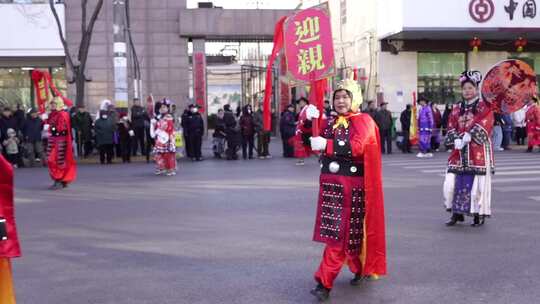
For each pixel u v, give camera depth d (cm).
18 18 2628
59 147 1392
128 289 619
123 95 2148
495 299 569
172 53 2905
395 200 1133
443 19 2505
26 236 880
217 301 576
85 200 1209
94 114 2633
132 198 1222
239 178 1529
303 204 1108
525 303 557
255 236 849
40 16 2647
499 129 2305
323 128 592
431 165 1770
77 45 2736
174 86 2916
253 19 2905
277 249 773
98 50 2789
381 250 595
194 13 2883
